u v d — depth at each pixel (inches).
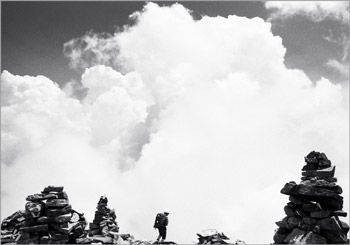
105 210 1342.3
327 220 713.0
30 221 892.6
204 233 1083.3
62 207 907.4
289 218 746.2
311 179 737.6
